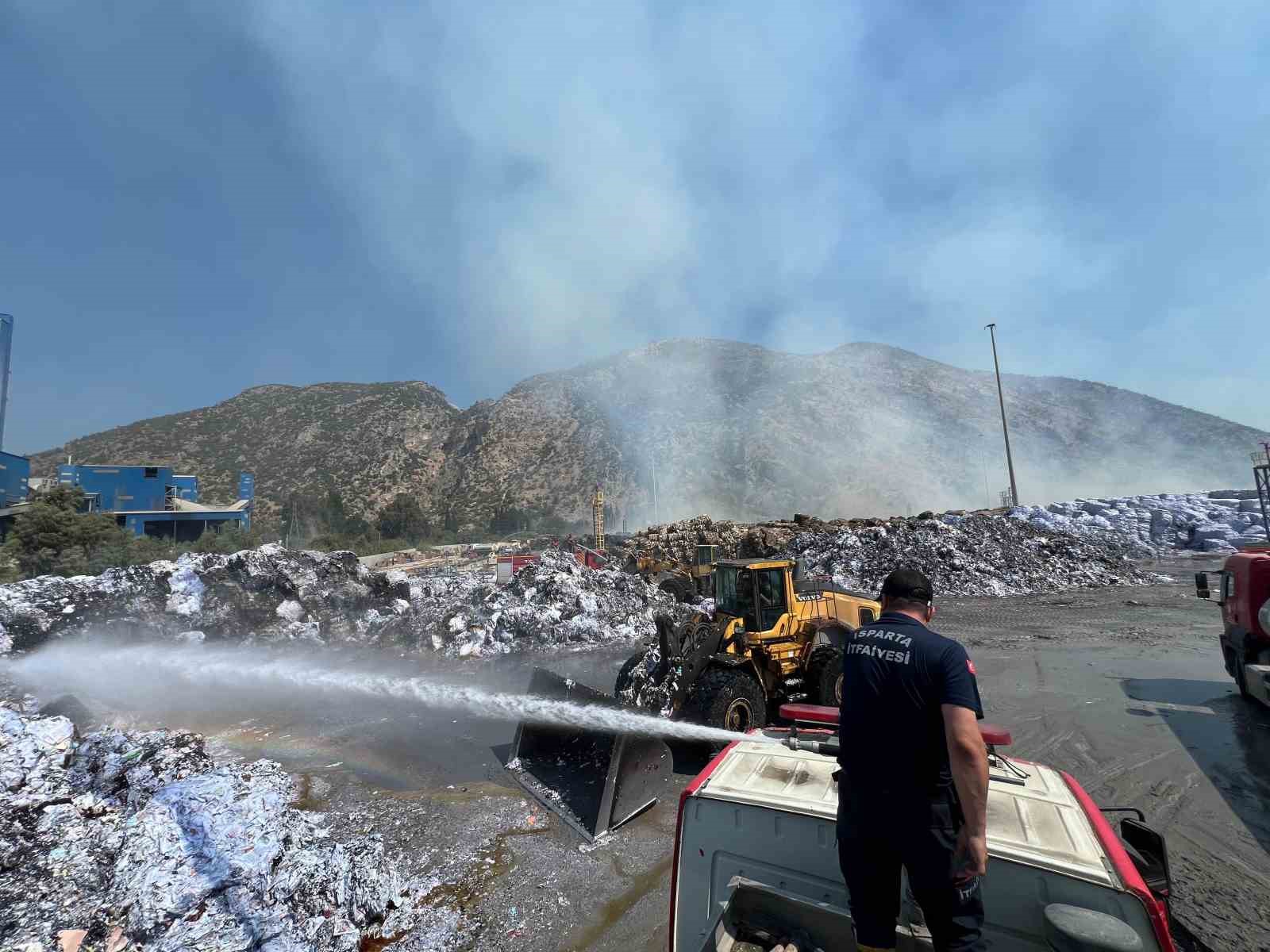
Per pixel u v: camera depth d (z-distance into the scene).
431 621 14.59
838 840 2.37
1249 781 6.08
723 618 7.71
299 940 3.71
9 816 4.19
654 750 5.94
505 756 7.18
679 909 2.94
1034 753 6.97
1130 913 2.15
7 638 11.00
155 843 4.14
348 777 6.66
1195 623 14.30
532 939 3.97
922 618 2.54
